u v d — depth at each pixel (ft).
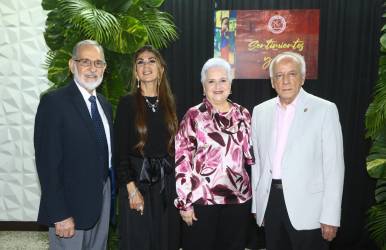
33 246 10.53
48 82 11.01
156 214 6.68
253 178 6.59
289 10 10.07
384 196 8.62
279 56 6.04
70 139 5.79
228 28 10.21
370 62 10.13
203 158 6.07
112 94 8.55
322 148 5.94
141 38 7.98
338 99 10.30
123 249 6.74
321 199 6.01
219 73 5.97
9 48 10.95
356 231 10.60
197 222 6.15
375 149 8.34
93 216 5.96
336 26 10.08
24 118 11.19
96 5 8.48
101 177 6.12
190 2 10.23
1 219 11.61
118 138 6.59
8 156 11.35
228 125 6.15
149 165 6.53
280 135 6.19
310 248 6.09
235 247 6.33
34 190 11.46
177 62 10.40
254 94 10.41
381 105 7.87
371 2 9.98
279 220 6.19
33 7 10.81
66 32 8.30
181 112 10.51
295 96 6.08
